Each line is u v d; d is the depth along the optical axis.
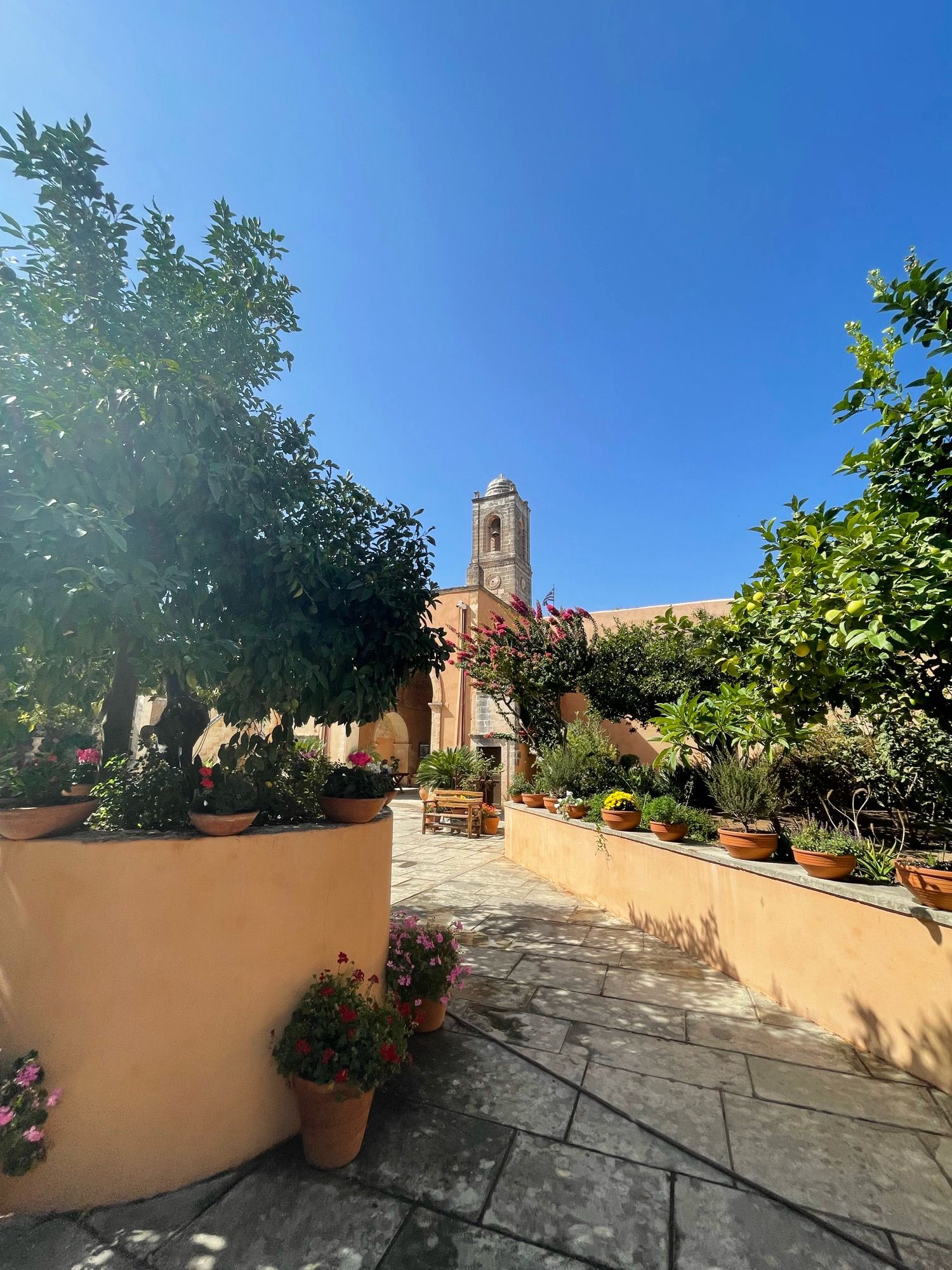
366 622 3.55
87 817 2.90
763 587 3.49
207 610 3.06
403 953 3.82
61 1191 2.30
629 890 6.54
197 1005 2.53
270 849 2.80
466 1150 2.69
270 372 3.94
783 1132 2.84
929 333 2.83
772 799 5.27
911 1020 3.40
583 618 13.20
